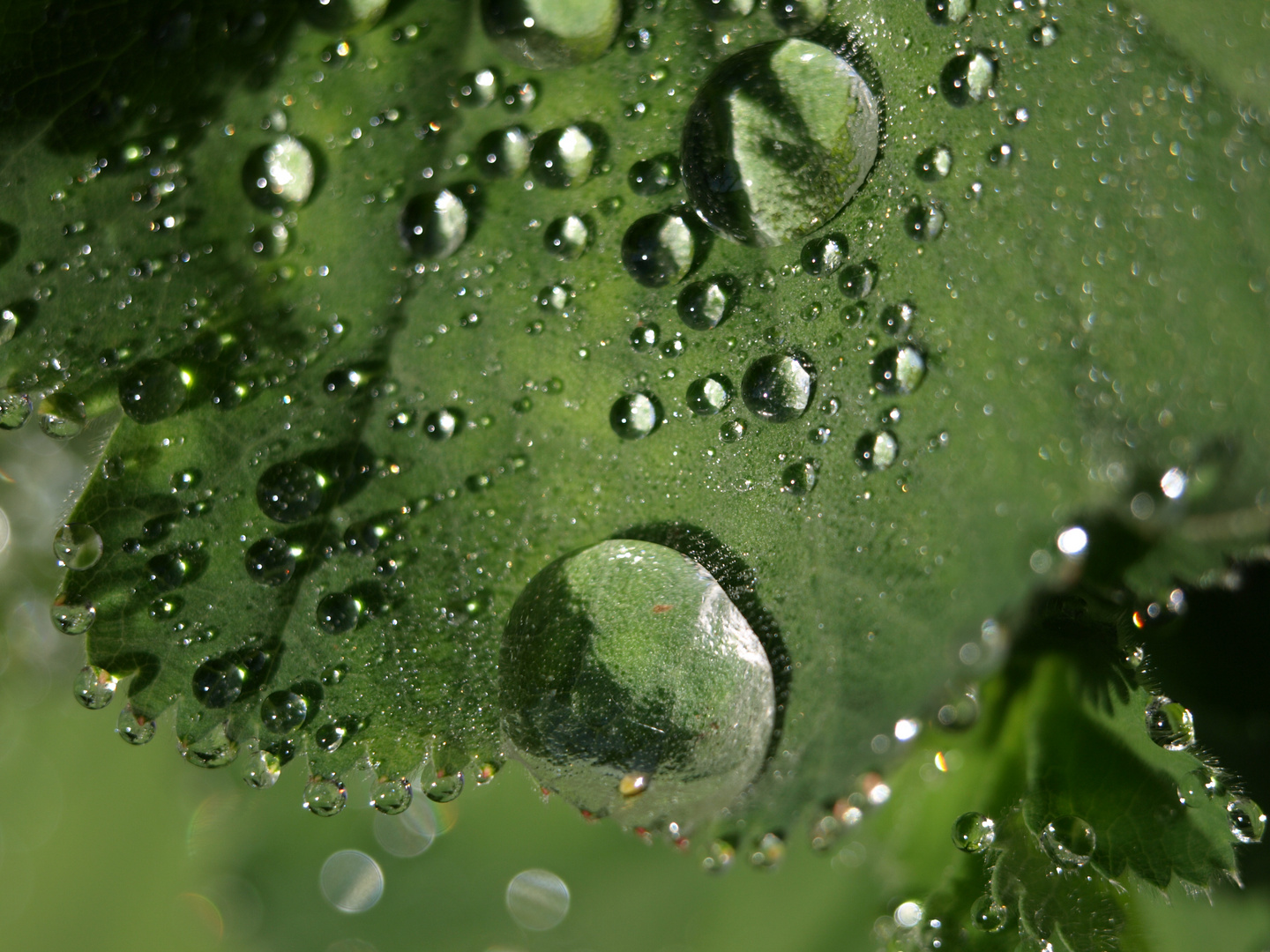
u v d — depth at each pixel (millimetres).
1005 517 113
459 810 125
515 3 108
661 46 108
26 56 106
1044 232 112
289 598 109
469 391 110
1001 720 114
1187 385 114
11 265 107
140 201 108
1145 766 112
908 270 110
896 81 109
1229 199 114
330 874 125
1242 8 114
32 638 124
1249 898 113
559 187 109
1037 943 110
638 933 124
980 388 112
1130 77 113
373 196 109
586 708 108
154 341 108
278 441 109
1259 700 116
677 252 109
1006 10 110
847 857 119
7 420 108
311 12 108
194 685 108
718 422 110
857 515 111
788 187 108
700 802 111
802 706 112
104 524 108
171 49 107
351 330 109
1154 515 115
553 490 110
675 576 109
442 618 109
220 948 125
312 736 109
